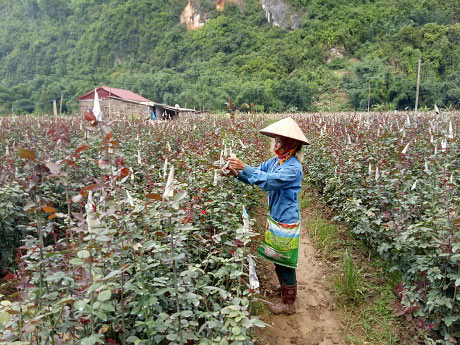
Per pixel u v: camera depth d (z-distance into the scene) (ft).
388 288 15.60
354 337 13.38
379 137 26.05
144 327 9.46
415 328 13.10
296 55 281.74
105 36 338.13
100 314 7.28
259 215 23.84
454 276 11.96
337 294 15.61
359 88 212.02
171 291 9.02
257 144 29.45
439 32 265.54
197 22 364.99
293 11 349.20
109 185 10.02
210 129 38.47
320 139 33.22
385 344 13.00
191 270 9.45
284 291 14.53
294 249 13.70
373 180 19.75
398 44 265.95
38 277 9.43
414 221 16.71
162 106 98.43
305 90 195.00
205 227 14.28
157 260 10.34
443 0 323.57
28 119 52.60
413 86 195.31
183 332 9.01
